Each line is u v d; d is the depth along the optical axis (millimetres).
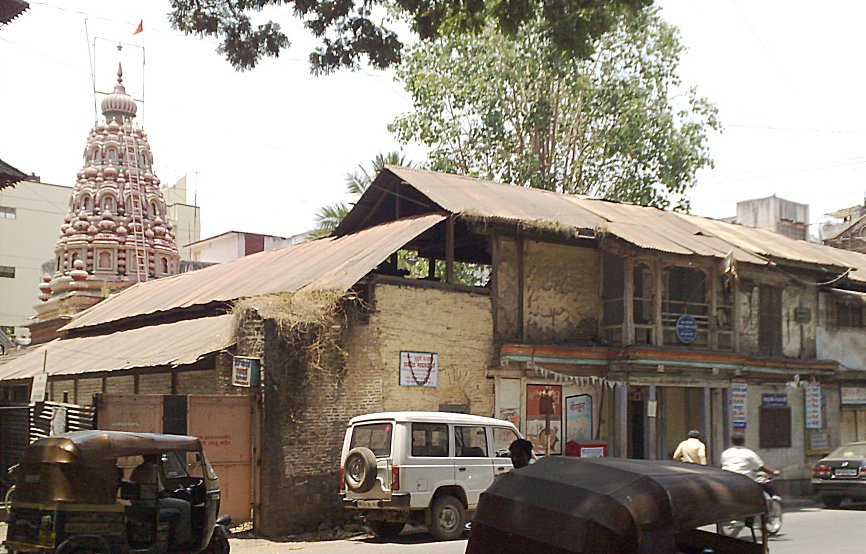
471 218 19125
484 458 15461
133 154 36719
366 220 23578
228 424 16109
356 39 12758
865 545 14008
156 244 36188
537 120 32531
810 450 25359
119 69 37844
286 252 24578
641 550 6336
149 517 10867
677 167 34344
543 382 20203
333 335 17078
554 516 6664
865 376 26125
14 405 21781
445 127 33406
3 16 18891
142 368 18250
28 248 54875
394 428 14648
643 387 21828
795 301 25859
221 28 12562
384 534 15719
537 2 12359
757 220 40406
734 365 22469
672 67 34375
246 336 16906
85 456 10227
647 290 22016
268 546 14789
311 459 16578
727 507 7000
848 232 47031
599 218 21969
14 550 10188
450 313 19000
